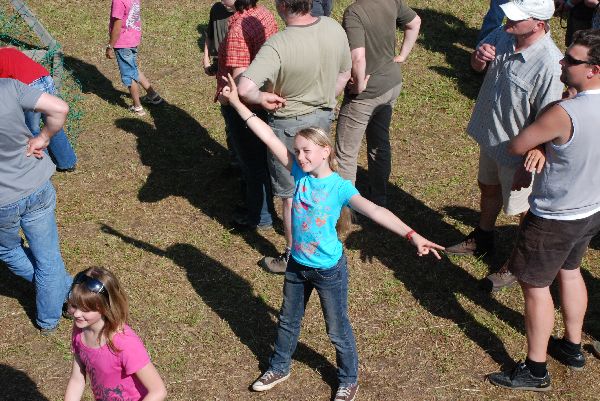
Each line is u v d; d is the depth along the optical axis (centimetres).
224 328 515
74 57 901
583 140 398
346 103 580
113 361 330
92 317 320
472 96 818
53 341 504
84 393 459
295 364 486
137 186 670
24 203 462
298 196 416
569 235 424
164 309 530
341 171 603
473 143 735
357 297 543
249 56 535
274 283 557
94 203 645
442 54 908
